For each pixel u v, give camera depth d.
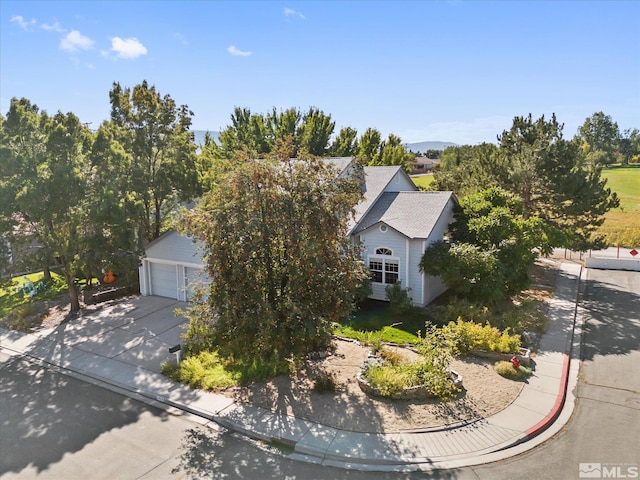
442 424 10.34
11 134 17.47
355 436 9.94
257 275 12.01
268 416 10.87
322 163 12.32
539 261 29.38
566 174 23.34
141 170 22.00
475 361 13.74
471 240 19.91
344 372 13.09
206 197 12.86
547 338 15.88
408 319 17.58
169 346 15.59
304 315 11.52
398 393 11.39
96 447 9.84
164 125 22.64
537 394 11.76
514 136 26.17
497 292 17.39
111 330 17.22
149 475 8.84
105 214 18.17
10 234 17.78
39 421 11.00
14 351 15.69
